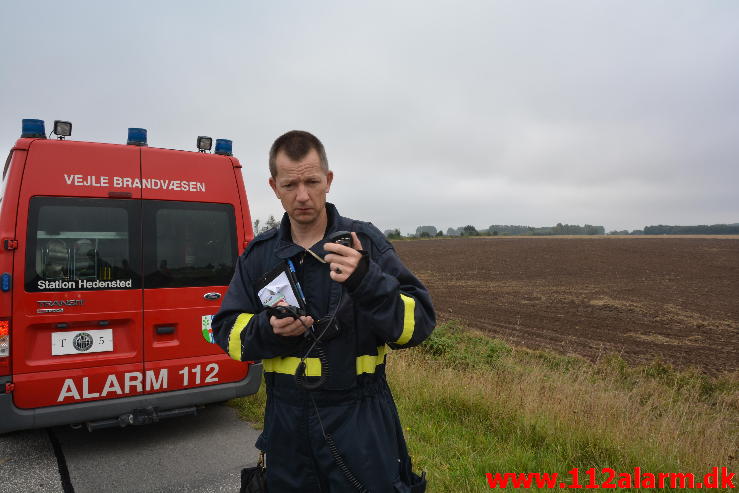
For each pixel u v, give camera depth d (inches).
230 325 79.1
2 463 179.6
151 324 188.4
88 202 181.0
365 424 75.7
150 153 194.5
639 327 705.0
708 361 505.7
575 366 386.9
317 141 77.9
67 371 173.8
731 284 1224.2
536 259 1828.2
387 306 67.8
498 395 228.1
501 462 164.7
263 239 83.7
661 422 205.3
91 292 178.5
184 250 197.3
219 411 235.5
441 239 3193.9
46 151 176.6
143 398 185.2
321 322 72.9
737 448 195.5
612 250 2082.9
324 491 77.3
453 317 766.5
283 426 77.1
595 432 183.6
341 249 66.4
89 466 177.2
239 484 163.8
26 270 169.2
